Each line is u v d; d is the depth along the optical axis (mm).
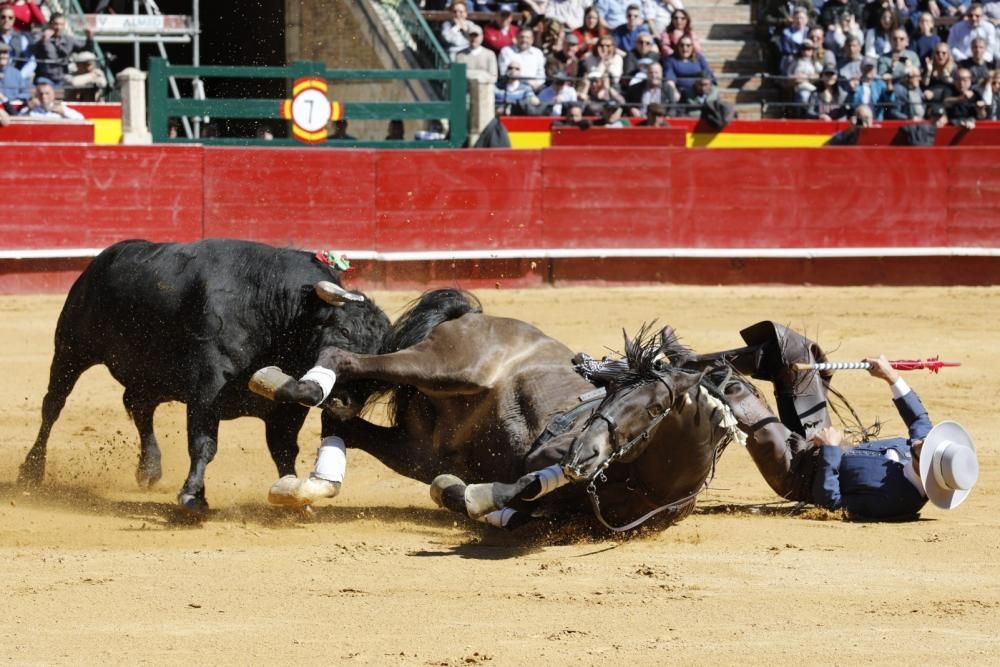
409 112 29547
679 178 27812
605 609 8500
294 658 7422
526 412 10523
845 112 32500
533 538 10555
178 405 17469
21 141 26953
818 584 9188
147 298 11242
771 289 27625
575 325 22922
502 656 7488
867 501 11305
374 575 9281
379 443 11094
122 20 34156
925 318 24188
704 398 9688
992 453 14578
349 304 10805
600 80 31359
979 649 7723
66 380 12359
